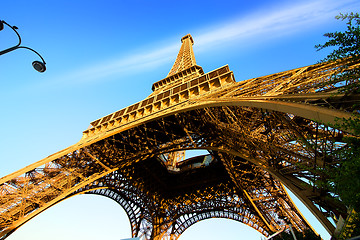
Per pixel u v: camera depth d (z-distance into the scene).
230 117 29.92
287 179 21.98
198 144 38.09
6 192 31.27
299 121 20.34
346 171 10.19
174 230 67.19
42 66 14.27
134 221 63.25
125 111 50.09
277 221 48.28
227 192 61.78
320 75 18.66
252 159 27.61
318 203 18.27
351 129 10.32
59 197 34.47
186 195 65.44
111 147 45.72
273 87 23.16
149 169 57.22
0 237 27.69
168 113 35.66
